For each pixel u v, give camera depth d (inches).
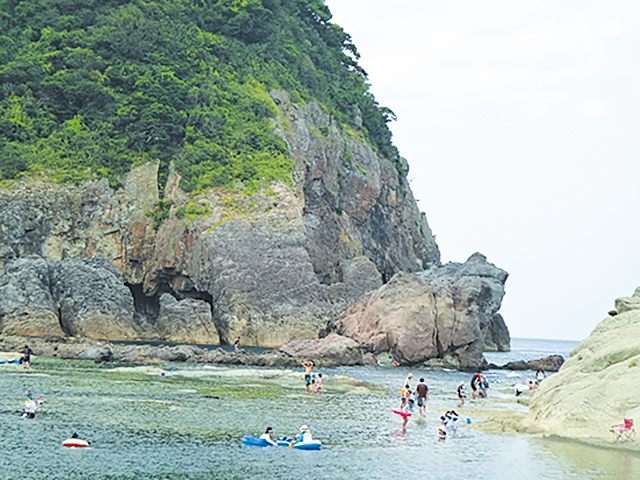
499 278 3848.4
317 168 5935.0
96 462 1074.1
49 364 2456.9
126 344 3602.4
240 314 4365.2
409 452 1263.5
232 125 5452.8
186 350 3068.4
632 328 1585.9
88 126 5226.4
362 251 6299.2
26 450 1117.1
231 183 4921.3
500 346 6604.3
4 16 5718.5
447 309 3592.5
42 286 4023.1
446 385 2581.2
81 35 5428.2
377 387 2367.1
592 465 1163.9
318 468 1119.6
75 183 4758.9
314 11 7613.2
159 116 5147.6
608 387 1405.0
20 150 4756.4
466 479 1075.3
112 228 4785.9
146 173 5002.5
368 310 3732.8
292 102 6131.9
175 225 4766.2
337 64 7613.2
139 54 5565.9
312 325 4411.9
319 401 1913.1
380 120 7509.8
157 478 1010.1
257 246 4596.5
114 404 1614.2
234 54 6151.6
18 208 4436.5
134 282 4835.1
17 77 5236.2
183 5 6205.7
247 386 2165.4
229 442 1279.5
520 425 1536.7
